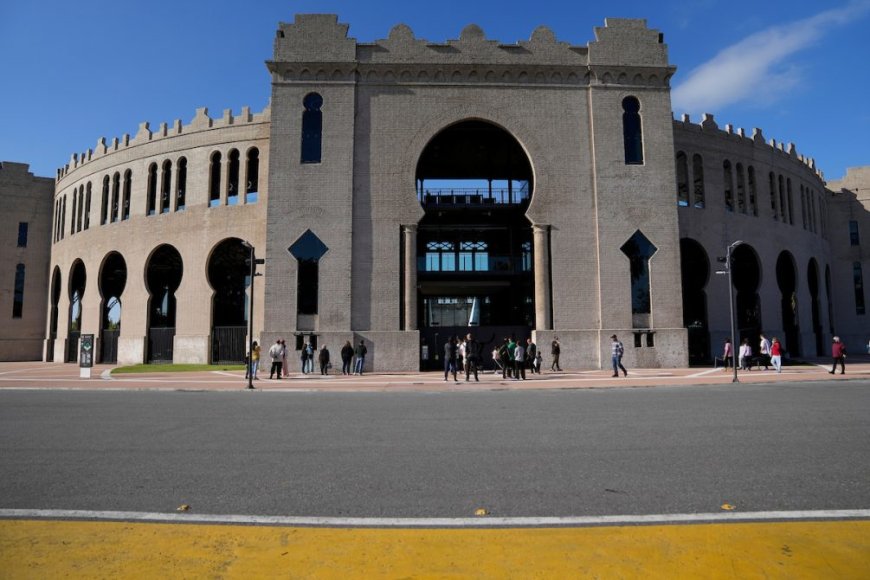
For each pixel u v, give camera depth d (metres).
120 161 39.81
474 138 34.31
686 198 36.03
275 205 28.83
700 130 37.06
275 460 7.82
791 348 41.28
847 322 49.16
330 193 28.91
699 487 6.25
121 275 39.91
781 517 5.18
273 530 4.90
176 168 37.28
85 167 42.91
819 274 45.75
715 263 36.31
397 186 29.22
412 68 29.84
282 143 29.16
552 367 28.36
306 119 29.50
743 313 37.72
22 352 46.94
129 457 8.02
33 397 17.36
